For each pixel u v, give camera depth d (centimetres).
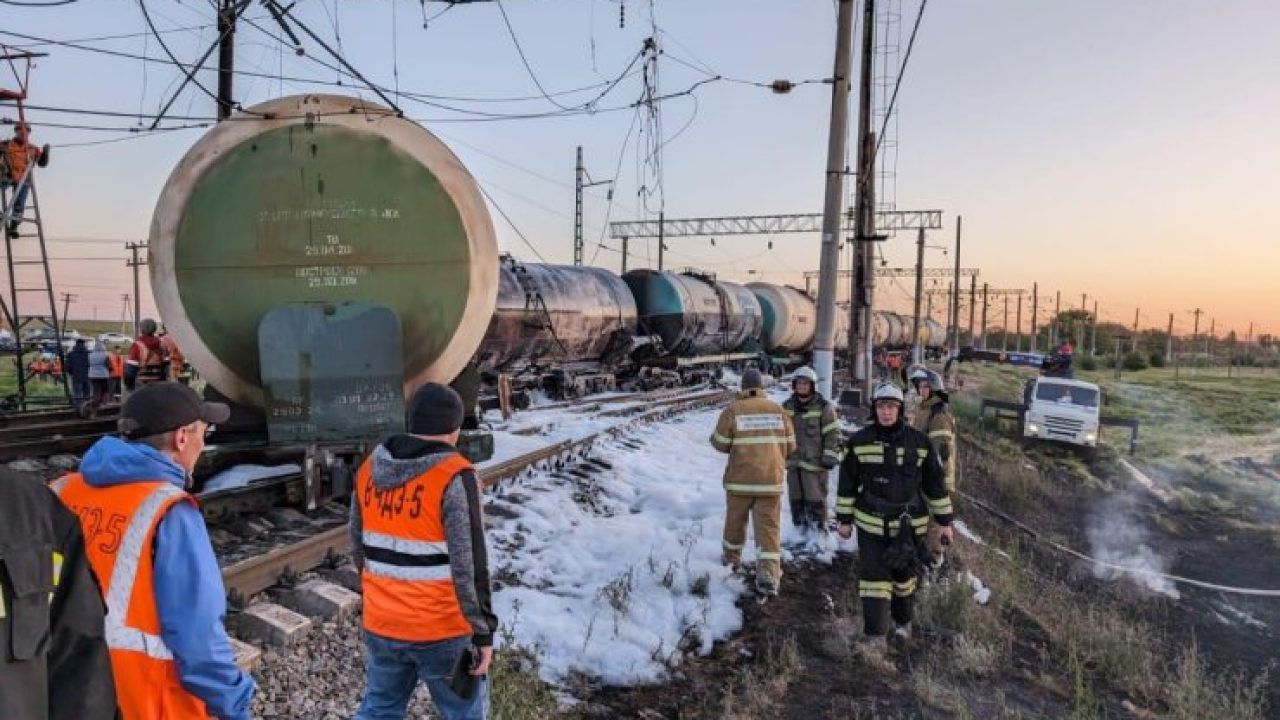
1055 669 655
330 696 428
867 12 1571
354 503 338
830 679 574
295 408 664
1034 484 1755
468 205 725
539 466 964
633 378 2306
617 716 491
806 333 3775
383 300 701
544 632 562
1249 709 668
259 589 519
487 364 1659
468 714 322
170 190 675
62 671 177
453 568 302
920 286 4050
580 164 3997
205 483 733
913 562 596
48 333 3766
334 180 691
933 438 770
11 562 159
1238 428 3133
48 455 977
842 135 1109
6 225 1304
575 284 1955
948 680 588
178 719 230
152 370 1306
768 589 677
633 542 778
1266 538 1545
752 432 692
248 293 681
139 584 219
